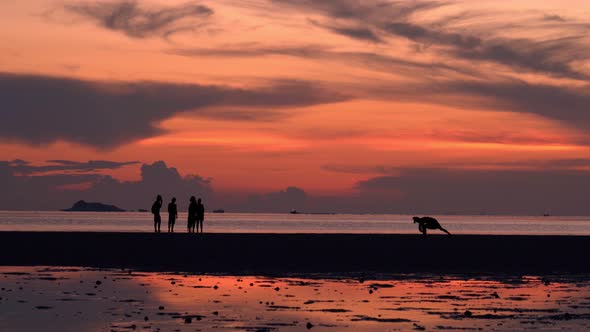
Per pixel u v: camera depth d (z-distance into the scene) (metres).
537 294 23.16
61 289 23.11
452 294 22.95
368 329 16.44
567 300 21.66
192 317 17.84
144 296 21.67
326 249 41.81
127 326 16.45
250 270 30.34
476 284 26.05
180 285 24.66
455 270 31.34
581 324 17.17
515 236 60.69
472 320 17.77
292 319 17.75
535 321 17.59
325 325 16.95
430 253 39.97
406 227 174.62
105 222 184.38
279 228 138.75
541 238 57.69
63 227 120.50
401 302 20.95
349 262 34.41
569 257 38.88
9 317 17.56
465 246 45.66
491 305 20.44
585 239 57.28
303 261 34.59
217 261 34.06
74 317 17.64
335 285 25.28
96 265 31.62
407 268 31.95
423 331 16.17
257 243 45.50
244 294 22.45
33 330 15.87
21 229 101.44
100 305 19.69
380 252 40.12
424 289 24.33
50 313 18.22
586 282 27.19
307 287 24.58
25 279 25.86
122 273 28.55
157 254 36.97
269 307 19.70
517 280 27.64
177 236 51.25
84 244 42.53
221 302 20.58
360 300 21.33
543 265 34.12
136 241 45.41
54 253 36.72
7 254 35.91
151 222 183.25
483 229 179.25
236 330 16.12
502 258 37.56
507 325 17.00
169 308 19.31
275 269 30.86
